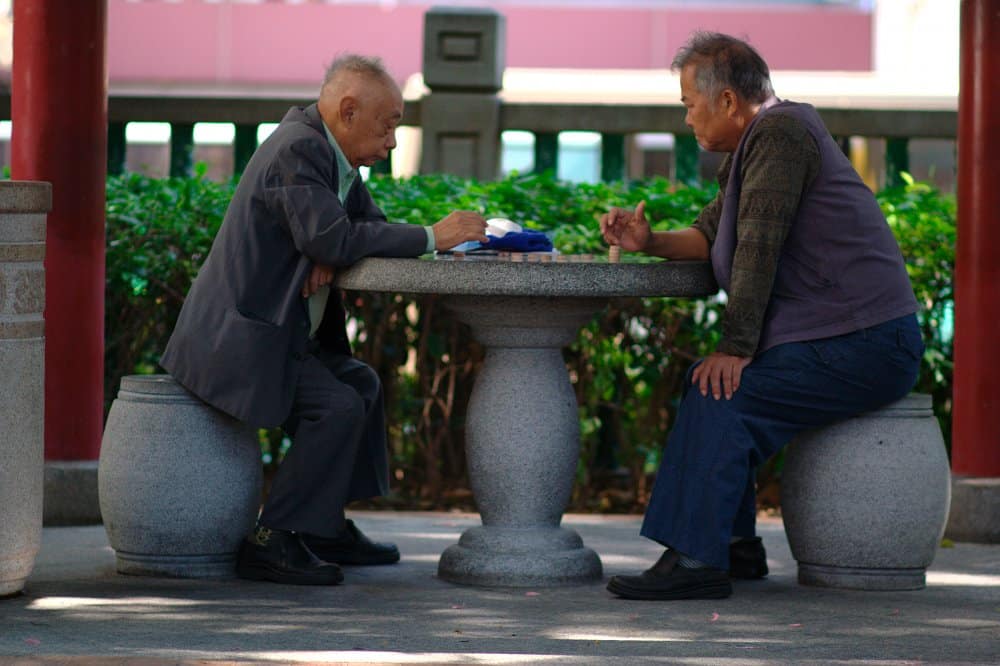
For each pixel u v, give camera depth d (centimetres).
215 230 1212
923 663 702
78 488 1093
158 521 880
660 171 3450
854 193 852
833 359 843
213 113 1423
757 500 1241
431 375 1250
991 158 1087
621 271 825
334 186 880
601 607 828
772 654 718
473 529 913
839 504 874
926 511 874
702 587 848
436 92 1477
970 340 1101
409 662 688
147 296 1223
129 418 889
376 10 4284
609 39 4378
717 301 1212
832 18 4438
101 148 1102
